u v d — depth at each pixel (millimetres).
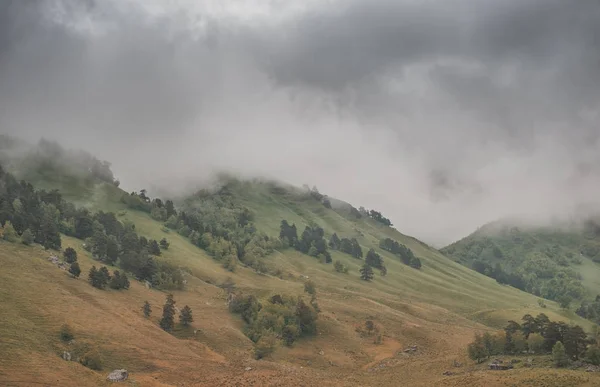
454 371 108812
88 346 93812
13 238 160375
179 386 86625
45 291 116875
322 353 140000
